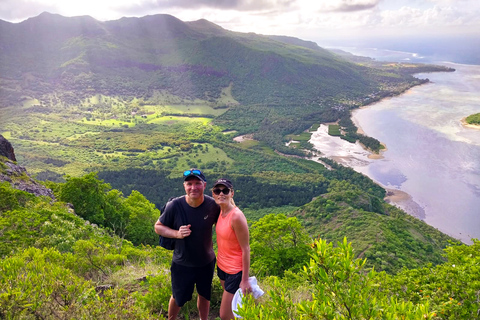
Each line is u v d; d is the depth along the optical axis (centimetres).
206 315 516
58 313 416
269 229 2102
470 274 754
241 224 443
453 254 1252
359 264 320
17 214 1492
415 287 848
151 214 2998
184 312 580
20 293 405
